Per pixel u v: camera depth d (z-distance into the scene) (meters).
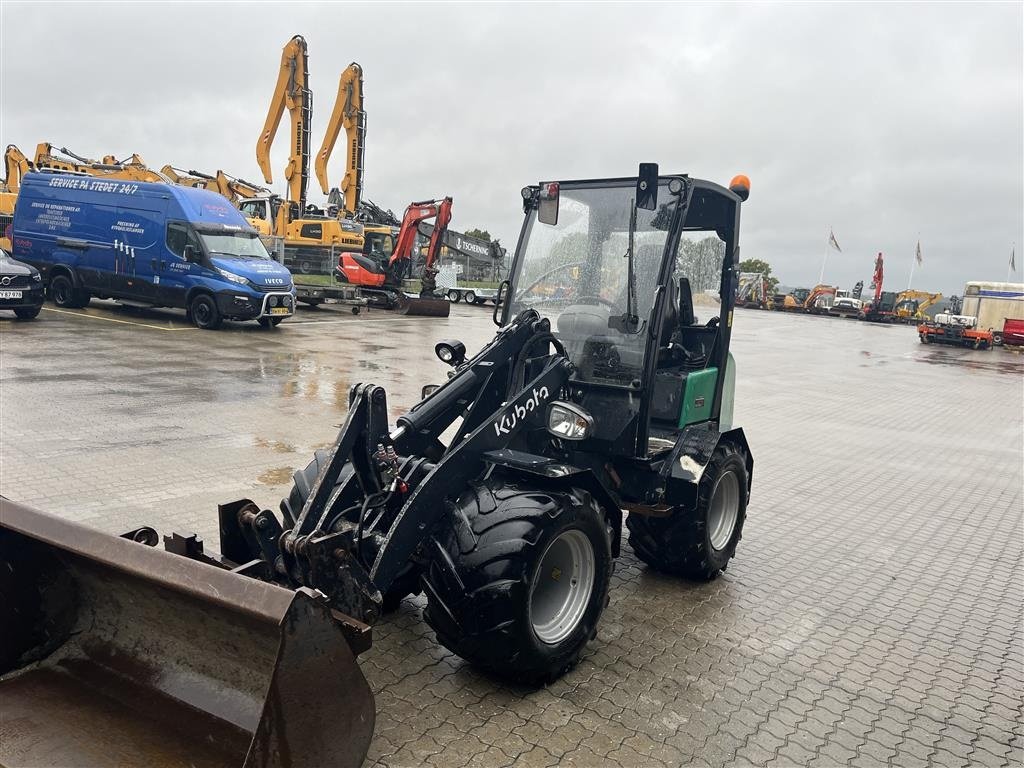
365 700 2.35
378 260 24.61
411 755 2.77
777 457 8.62
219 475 5.96
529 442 3.81
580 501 3.26
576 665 3.53
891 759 3.00
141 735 2.41
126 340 13.13
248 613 2.13
